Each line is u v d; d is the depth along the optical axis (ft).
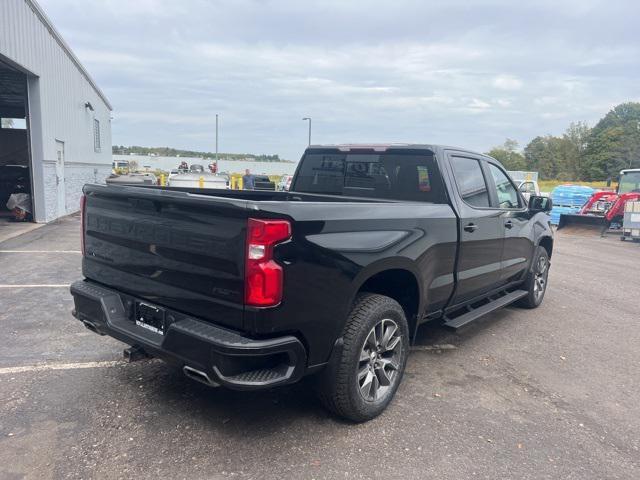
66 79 55.83
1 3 36.96
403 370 13.01
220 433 11.16
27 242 36.32
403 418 12.27
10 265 28.04
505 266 18.85
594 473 10.36
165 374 14.07
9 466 9.71
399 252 12.26
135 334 11.19
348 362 11.10
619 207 55.57
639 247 49.29
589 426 12.32
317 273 10.16
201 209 9.90
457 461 10.53
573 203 68.64
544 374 15.51
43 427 11.13
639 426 12.45
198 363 9.73
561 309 23.54
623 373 15.89
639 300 25.99
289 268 9.61
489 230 16.90
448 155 15.67
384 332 12.34
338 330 10.84
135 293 11.70
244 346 9.26
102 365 14.57
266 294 9.30
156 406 12.25
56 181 51.93
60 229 43.86
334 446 10.87
